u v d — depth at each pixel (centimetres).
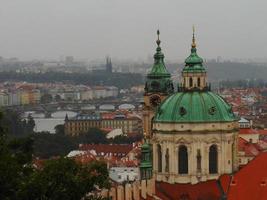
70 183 13138
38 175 13025
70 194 13088
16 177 12950
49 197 12950
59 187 12988
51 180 13025
